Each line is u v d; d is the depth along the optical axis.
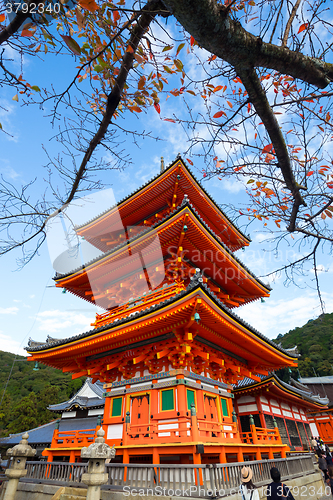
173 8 2.98
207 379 13.48
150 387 12.46
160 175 17.45
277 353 16.30
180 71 4.40
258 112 3.89
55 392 63.62
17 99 4.02
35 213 4.84
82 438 13.69
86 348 14.64
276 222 5.36
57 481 11.49
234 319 12.40
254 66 3.55
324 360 72.62
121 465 9.95
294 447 25.17
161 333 12.48
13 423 53.47
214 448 10.91
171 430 10.78
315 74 3.67
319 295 5.33
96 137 4.57
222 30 3.12
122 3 3.98
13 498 10.45
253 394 23.05
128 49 4.04
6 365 94.94
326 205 4.67
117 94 4.23
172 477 8.80
